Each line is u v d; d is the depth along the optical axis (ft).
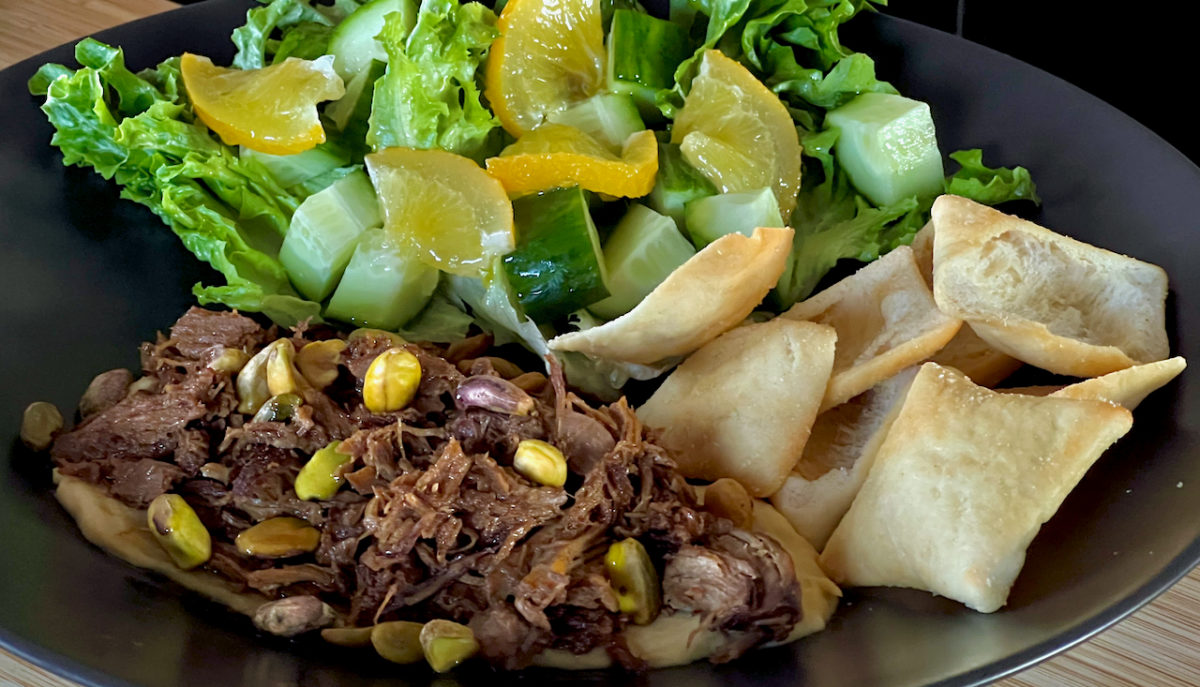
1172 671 1.47
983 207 1.63
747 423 1.59
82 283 1.71
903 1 2.24
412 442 1.55
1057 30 2.16
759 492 1.59
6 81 1.82
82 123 1.76
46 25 2.14
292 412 1.57
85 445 1.58
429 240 1.69
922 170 1.80
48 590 1.43
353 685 1.40
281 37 1.93
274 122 1.74
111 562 1.49
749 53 1.83
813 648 1.45
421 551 1.50
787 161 1.79
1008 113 1.83
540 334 1.70
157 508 1.51
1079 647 1.49
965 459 1.47
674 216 1.78
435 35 1.71
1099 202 1.73
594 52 1.82
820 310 1.69
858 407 1.65
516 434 1.55
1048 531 1.49
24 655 1.36
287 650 1.44
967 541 1.44
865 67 1.81
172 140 1.73
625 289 1.74
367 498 1.53
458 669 1.44
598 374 1.71
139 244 1.76
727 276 1.60
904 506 1.48
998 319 1.58
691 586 1.49
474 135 1.73
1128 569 1.42
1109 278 1.64
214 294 1.69
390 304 1.73
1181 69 2.10
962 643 1.40
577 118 1.80
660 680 1.44
